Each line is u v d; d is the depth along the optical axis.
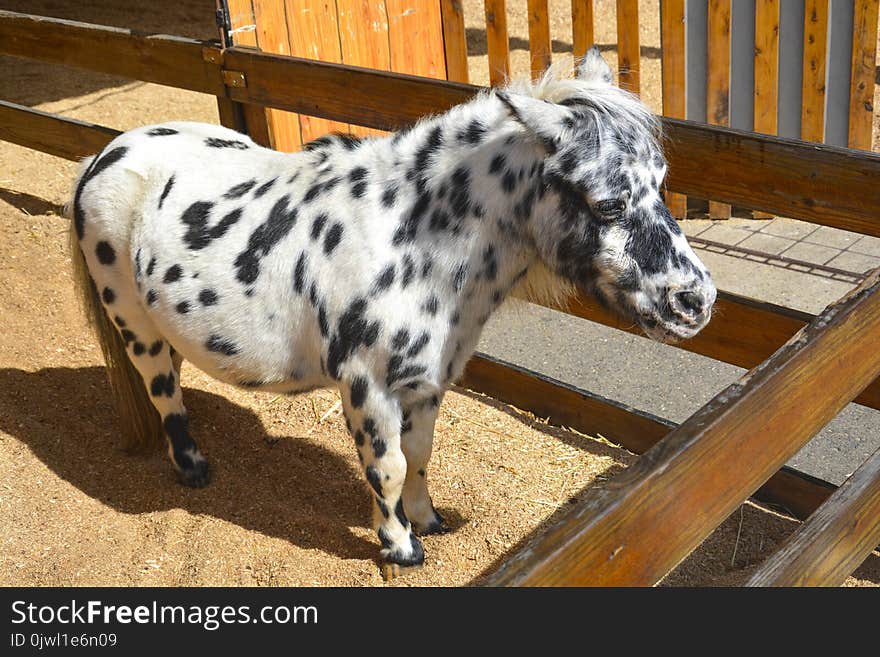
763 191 2.91
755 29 4.40
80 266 3.10
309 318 2.81
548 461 3.33
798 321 3.01
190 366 3.68
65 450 3.31
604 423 3.39
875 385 2.98
